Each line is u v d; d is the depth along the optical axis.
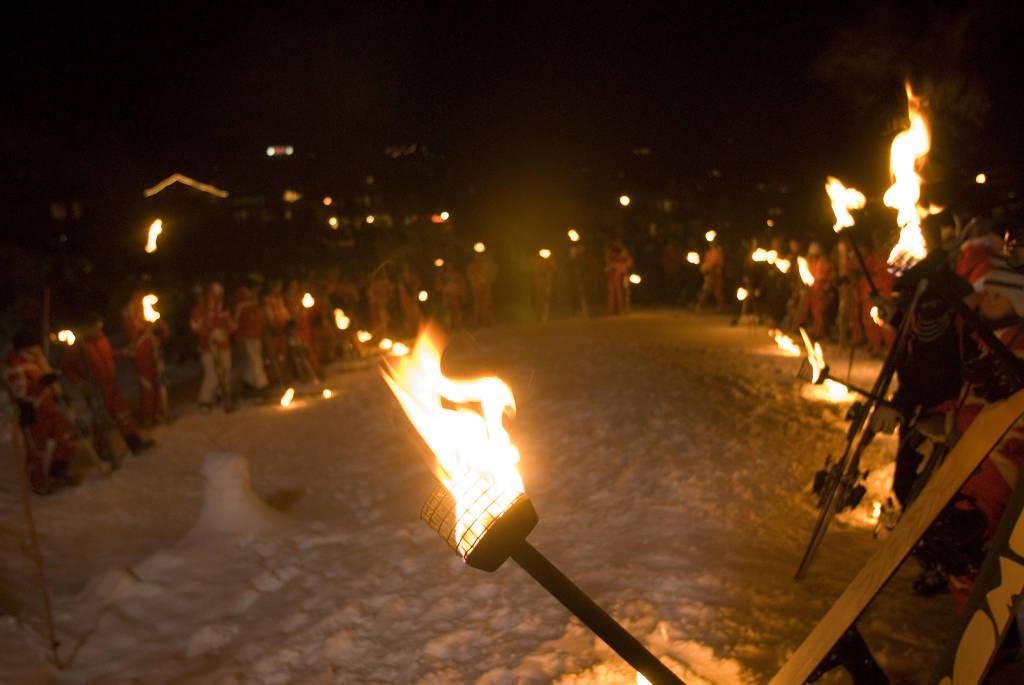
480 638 4.53
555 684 3.90
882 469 6.84
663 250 25.97
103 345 10.05
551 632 4.48
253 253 25.58
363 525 6.76
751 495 6.65
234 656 4.67
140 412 11.89
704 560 5.38
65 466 8.77
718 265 22.34
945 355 4.49
